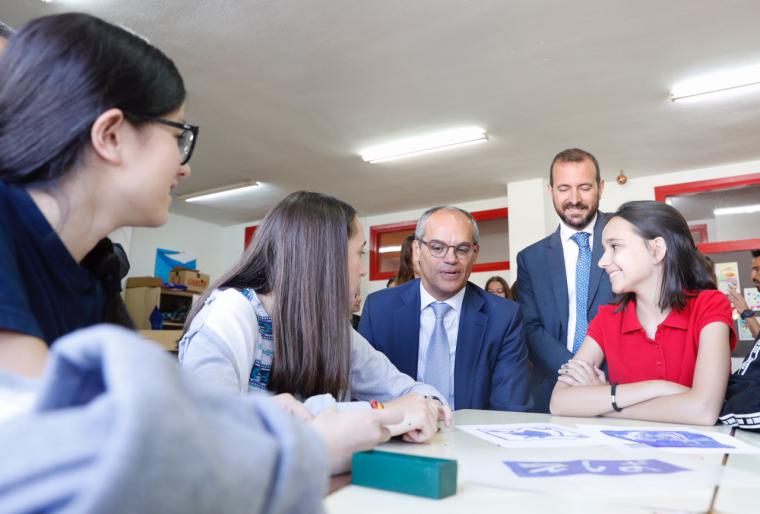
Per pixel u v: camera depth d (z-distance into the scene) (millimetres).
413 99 4059
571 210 2426
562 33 3201
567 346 2359
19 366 500
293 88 3906
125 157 638
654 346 1566
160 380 182
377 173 5715
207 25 3188
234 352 1040
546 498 590
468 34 3225
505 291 4617
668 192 5492
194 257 8031
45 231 608
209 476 182
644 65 3541
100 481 151
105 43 616
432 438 1000
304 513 225
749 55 3406
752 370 1336
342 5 2986
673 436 1060
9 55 598
